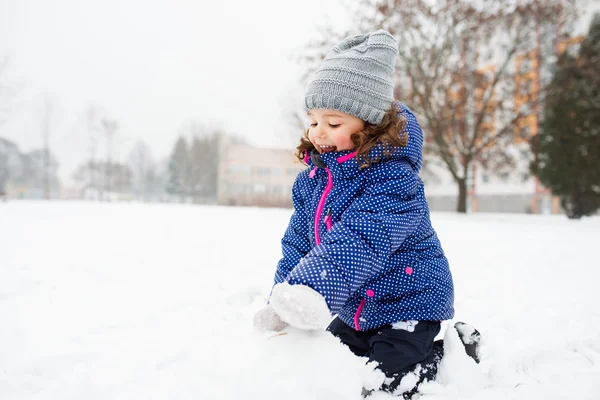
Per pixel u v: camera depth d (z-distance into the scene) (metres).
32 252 3.73
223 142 43.06
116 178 42.53
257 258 3.62
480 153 14.23
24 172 41.09
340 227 1.20
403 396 1.27
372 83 1.35
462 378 1.30
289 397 1.02
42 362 1.44
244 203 26.80
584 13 12.91
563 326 2.08
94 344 1.60
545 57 12.88
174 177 46.19
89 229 5.62
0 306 2.13
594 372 1.54
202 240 4.71
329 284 1.07
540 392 1.34
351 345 1.44
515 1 12.53
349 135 1.38
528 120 14.26
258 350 1.12
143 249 4.00
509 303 2.45
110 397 1.14
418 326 1.34
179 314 2.01
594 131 11.95
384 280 1.34
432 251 1.43
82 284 2.62
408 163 1.42
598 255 4.03
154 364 1.33
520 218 11.18
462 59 13.15
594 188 12.09
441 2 12.74
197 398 1.04
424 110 12.77
